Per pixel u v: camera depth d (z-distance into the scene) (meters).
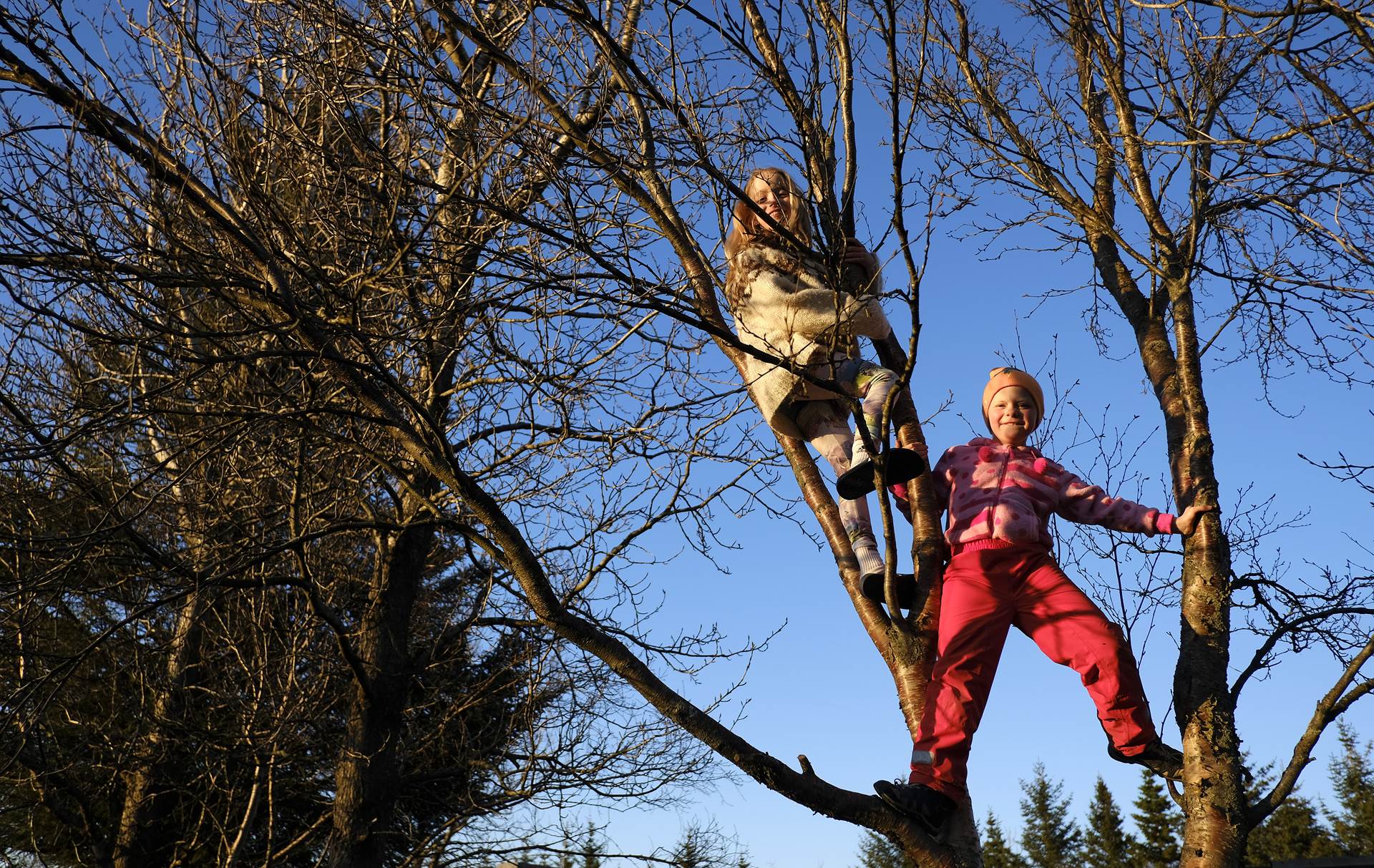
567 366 4.96
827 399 4.14
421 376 6.15
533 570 3.54
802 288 3.90
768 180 4.05
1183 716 3.76
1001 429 4.34
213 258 4.21
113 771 9.80
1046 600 3.95
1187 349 4.27
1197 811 3.58
